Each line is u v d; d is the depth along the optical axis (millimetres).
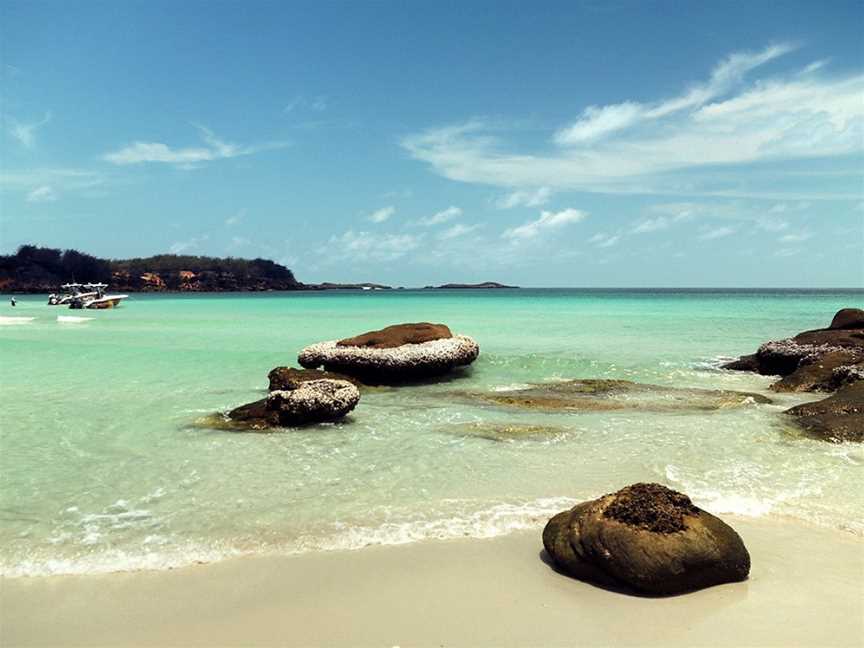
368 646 5145
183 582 6301
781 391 16938
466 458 10508
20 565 6715
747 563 6203
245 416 13055
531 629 5355
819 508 8156
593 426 12719
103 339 29625
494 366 21047
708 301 84125
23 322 43844
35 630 5484
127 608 5820
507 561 6680
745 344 26750
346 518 7902
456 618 5547
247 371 19781
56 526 7723
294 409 12703
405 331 20641
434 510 8156
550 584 6160
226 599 5949
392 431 12445
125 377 18656
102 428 12555
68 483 9297
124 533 7500
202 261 187875
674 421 13125
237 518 7926
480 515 7973
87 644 5258
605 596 5910
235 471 9867
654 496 6551
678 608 5660
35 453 10820
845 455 10570
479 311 55344
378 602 5844
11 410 14141
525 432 12211
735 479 9352
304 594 6016
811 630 5250
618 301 83625
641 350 24734
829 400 13352
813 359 18500
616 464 10102
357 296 131625
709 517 6477
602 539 6176
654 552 5949
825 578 6191
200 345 26781
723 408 14445
